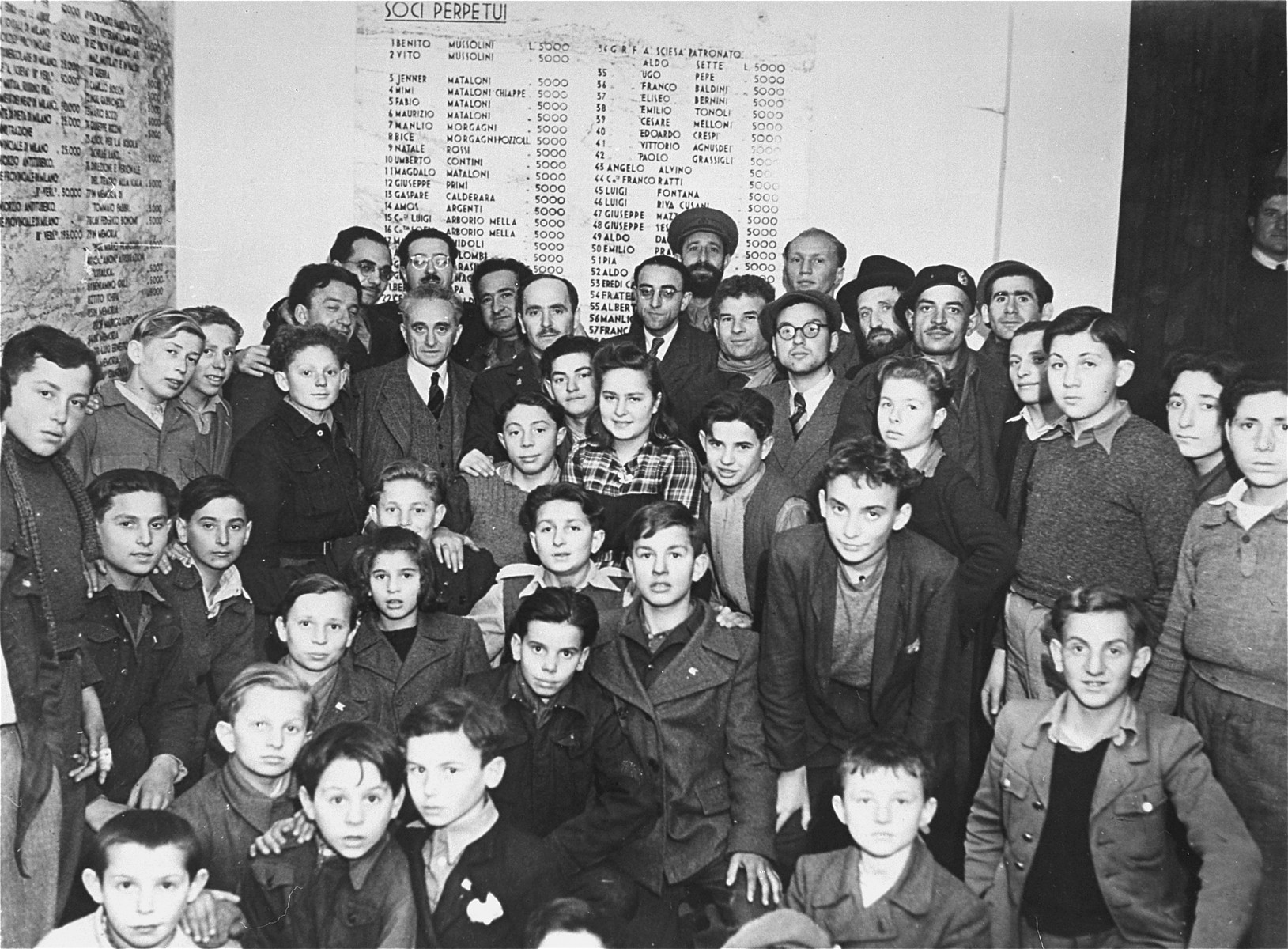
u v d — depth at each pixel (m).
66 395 2.08
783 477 2.40
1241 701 2.24
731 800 2.23
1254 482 2.27
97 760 2.15
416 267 2.49
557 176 2.48
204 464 2.39
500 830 2.16
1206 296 2.38
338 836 2.16
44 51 2.12
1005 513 2.39
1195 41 2.38
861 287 2.47
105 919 2.14
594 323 2.50
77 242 2.23
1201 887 2.23
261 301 2.50
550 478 2.44
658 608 2.21
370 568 2.28
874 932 2.17
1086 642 2.26
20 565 2.01
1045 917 2.28
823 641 2.27
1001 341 2.44
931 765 2.21
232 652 2.32
